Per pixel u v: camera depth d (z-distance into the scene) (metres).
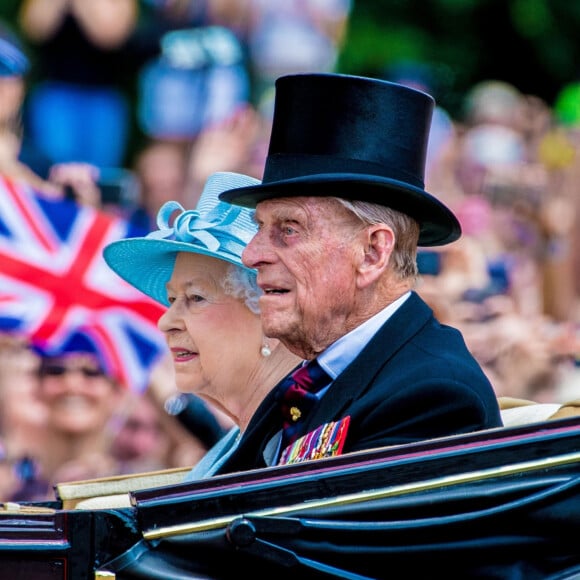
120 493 11.05
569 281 23.17
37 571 7.27
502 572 7.62
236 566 7.36
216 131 22.62
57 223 17.89
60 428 17.52
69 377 17.55
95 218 18.03
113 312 17.83
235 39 23.22
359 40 29.41
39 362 17.52
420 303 9.29
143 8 22.28
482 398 8.59
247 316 10.54
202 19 22.78
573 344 19.33
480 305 19.78
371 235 8.96
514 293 22.22
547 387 19.09
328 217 8.91
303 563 7.34
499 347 19.36
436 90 29.61
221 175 10.71
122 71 22.11
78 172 19.36
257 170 22.94
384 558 7.46
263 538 7.33
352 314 9.09
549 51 31.03
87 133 21.73
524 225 23.30
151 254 10.93
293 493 7.45
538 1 30.86
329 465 7.55
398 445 7.73
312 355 9.26
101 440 17.73
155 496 7.38
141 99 22.23
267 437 9.70
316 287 8.91
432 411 8.45
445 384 8.48
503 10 30.72
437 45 30.33
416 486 7.52
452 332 9.30
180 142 22.38
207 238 10.38
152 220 21.77
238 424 10.80
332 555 7.41
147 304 17.92
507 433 7.69
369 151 8.96
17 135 19.77
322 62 24.62
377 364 8.90
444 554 7.54
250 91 23.59
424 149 9.31
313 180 8.73
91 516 7.33
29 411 17.38
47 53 21.73
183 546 7.31
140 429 17.94
